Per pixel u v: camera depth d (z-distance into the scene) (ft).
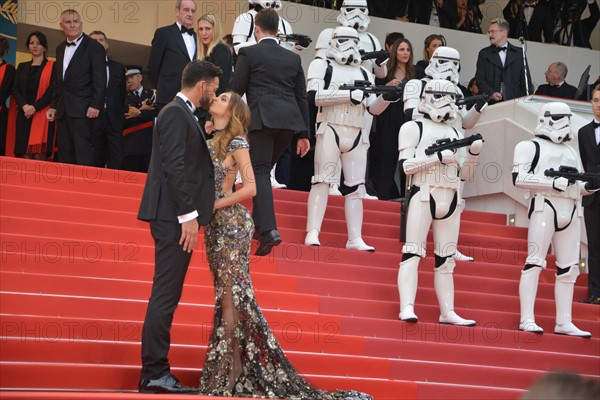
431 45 44.88
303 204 37.58
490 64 45.37
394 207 40.01
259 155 29.48
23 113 43.06
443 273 31.96
